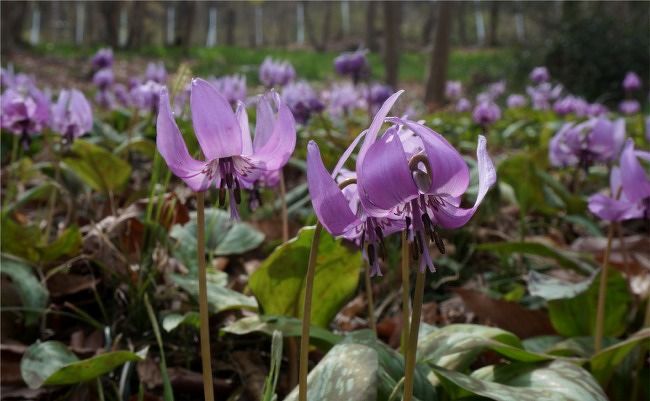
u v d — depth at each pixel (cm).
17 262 55
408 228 27
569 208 92
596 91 385
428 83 336
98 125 121
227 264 74
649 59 376
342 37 1326
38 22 1033
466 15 1205
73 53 633
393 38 344
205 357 32
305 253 46
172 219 61
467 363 42
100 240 60
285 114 28
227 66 532
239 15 1310
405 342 43
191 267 62
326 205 26
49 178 87
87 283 58
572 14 400
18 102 63
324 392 34
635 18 410
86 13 884
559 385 38
